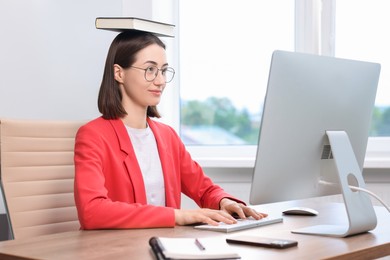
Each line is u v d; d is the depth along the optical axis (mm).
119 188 1868
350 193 1595
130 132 1985
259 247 1381
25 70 3018
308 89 1677
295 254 1311
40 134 2105
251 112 3525
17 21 3000
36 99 3045
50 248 1373
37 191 2057
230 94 3533
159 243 1284
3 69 2973
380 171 3193
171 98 3527
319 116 1716
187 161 2172
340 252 1348
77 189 1736
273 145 1655
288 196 1743
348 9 3400
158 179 2006
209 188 2143
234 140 3547
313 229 1622
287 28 3461
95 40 3141
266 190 1691
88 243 1428
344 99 1774
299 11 3387
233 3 3506
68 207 2133
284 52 1622
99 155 1830
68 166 2156
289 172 1712
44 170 2088
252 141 3535
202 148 3492
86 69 3135
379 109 3406
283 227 1679
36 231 2029
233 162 3232
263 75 3504
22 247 1390
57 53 3084
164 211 1660
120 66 1954
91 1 3137
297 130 1684
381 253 1460
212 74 3537
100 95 1968
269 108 1625
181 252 1221
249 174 3283
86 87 3137
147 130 2043
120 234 1554
